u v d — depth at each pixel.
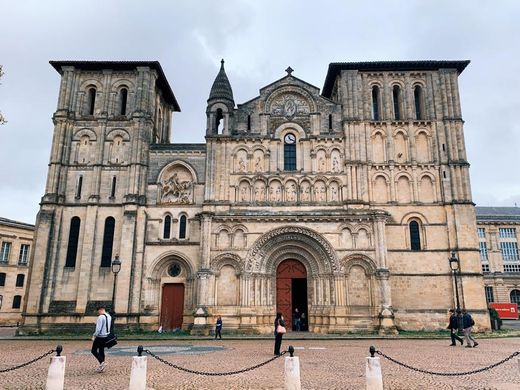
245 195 45.84
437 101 48.38
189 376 18.45
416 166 46.50
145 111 48.69
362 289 42.06
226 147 46.97
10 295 72.12
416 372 19.39
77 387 15.77
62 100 48.88
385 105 48.44
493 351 27.25
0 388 15.70
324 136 47.22
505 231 102.31
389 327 39.28
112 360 22.73
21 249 75.12
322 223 43.38
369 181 45.84
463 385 16.44
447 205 45.22
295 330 42.69
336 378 17.58
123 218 45.09
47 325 42.34
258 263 42.84
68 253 44.94
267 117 47.88
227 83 49.34
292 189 45.94
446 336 36.94
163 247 45.09
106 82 49.97
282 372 19.45
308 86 48.75
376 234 42.47
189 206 46.25
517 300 93.56
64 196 46.31
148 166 47.69
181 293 44.72
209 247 42.53
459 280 43.16
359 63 48.56
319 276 42.69
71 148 47.97
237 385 16.53
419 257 44.00
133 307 42.97
